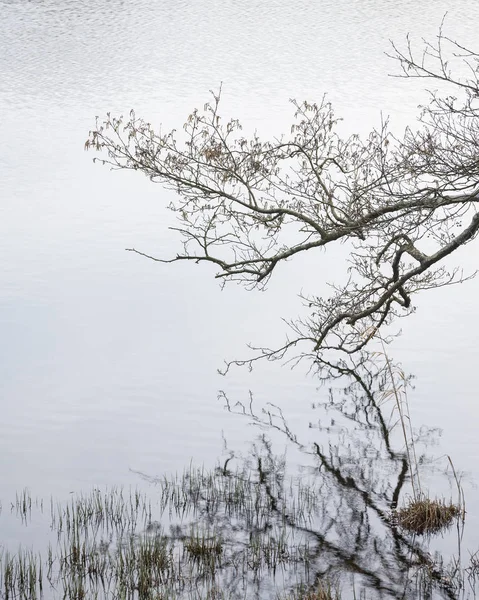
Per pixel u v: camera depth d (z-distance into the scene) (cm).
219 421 1672
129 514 1305
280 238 3027
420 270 1309
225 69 7400
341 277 2572
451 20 8844
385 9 9962
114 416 1683
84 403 1742
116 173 4250
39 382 1848
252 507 1334
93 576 1127
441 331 2130
